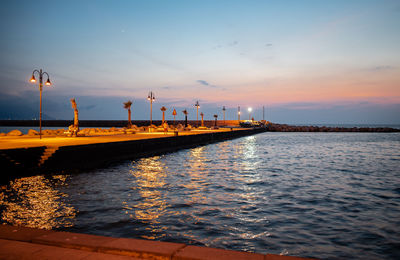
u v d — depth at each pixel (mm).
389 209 10266
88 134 40844
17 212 9375
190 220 8648
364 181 16156
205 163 23922
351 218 9125
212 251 4246
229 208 10117
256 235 7473
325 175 18250
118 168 20234
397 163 24875
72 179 15758
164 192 12734
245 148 40781
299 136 81312
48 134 37000
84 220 8531
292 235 7520
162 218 8820
